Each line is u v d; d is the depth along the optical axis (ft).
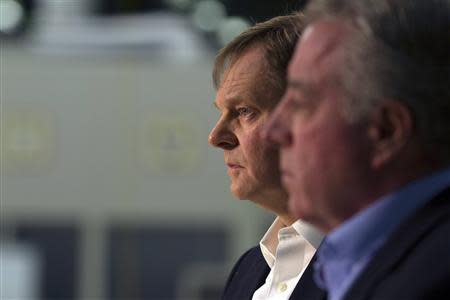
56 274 81.82
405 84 10.66
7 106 82.02
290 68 11.35
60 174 82.07
